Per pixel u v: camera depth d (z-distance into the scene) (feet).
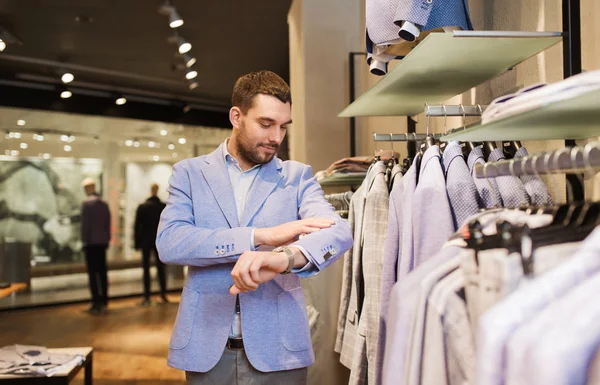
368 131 11.55
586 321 1.94
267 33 20.22
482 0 6.40
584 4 4.46
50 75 24.56
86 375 8.04
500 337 2.08
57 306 25.71
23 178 25.41
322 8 12.39
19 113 25.23
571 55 4.09
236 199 4.96
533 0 5.23
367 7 5.53
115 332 19.12
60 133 26.61
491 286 2.57
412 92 5.88
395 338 2.89
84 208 24.04
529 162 2.74
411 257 4.40
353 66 11.68
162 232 4.71
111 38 20.22
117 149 28.55
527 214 2.87
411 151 7.37
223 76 25.86
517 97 2.91
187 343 4.64
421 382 2.80
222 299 4.65
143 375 13.67
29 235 25.45
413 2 4.53
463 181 4.11
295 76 14.20
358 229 6.39
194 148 31.35
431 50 4.40
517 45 4.30
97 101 26.94
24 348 7.86
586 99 2.57
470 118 6.59
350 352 6.47
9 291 11.68
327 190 12.95
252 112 4.69
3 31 18.44
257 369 4.58
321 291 7.88
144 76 25.32
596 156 2.37
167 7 16.25
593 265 2.11
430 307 2.81
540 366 1.92
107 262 27.94
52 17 17.95
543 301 2.09
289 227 4.29
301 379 4.81
